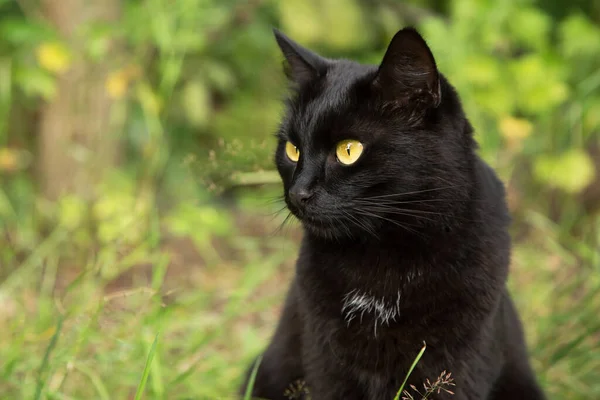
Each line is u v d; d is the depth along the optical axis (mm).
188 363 3959
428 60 2629
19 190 5457
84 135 5215
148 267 5027
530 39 5598
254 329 4363
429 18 5578
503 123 5312
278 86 6152
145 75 5566
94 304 3789
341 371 2900
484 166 2924
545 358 3812
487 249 2760
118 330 3783
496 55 5887
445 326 2754
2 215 5250
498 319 2916
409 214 2689
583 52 5832
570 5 6426
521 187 5809
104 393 3205
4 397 3424
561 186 5641
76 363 3316
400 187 2688
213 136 6340
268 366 3297
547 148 5742
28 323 4082
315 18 5711
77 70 5141
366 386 2916
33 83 5035
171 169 5910
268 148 4719
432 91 2648
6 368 3381
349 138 2705
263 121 6180
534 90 5410
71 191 5215
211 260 5293
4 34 5055
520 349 3211
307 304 2904
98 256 4422
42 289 4430
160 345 3389
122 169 5395
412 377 2832
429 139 2674
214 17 5555
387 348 2816
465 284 2721
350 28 5777
